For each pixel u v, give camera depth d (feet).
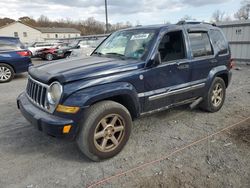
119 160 11.01
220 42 16.65
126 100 11.66
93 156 10.64
